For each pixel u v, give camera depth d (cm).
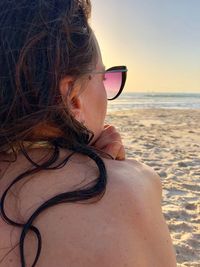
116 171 90
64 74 88
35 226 79
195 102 5238
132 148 857
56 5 90
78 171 86
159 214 88
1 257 79
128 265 76
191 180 570
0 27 87
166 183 549
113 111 2630
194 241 366
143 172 97
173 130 1309
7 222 82
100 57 99
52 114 87
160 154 786
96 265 76
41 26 87
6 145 88
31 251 78
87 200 81
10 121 85
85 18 95
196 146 916
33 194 83
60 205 80
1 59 86
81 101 94
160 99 6581
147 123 1614
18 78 84
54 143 90
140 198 85
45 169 87
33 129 87
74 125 90
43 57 86
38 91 85
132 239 79
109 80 118
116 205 82
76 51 90
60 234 78
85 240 77
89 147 95
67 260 76
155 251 82
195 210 446
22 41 86
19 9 88
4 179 88
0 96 85
